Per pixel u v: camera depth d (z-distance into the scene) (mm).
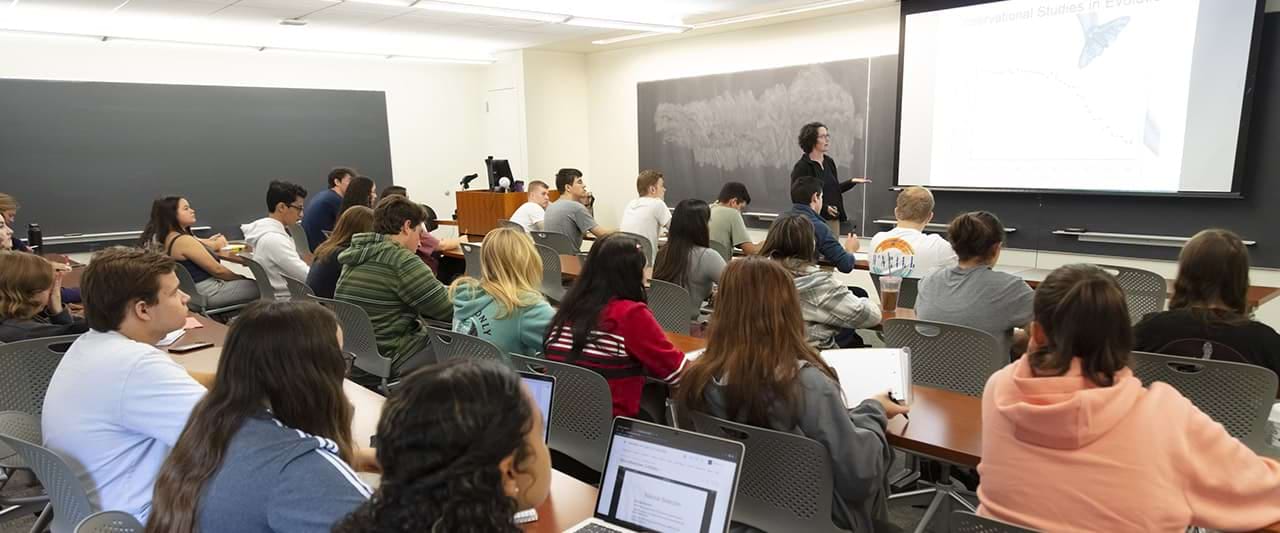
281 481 1083
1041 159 5492
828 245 3902
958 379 2322
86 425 1540
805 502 1590
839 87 6594
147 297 1614
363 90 8016
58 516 1588
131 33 6352
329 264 3402
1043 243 5590
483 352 2197
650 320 2080
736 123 7395
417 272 3008
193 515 1097
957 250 2568
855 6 6188
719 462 1199
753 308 1591
